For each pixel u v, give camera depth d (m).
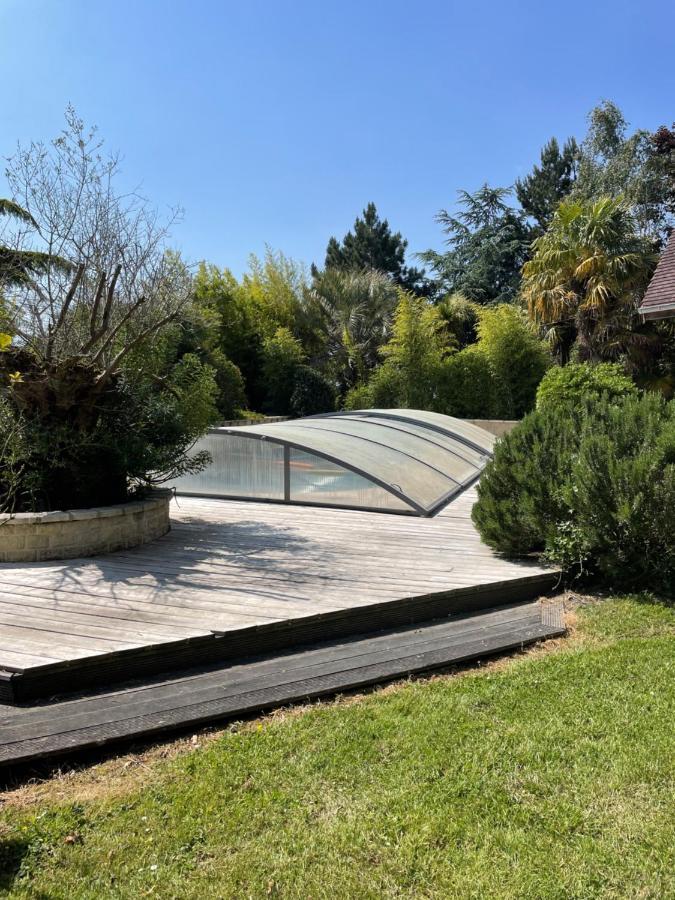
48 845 2.35
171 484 9.96
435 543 6.68
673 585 5.23
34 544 5.90
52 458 6.22
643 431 5.38
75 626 4.11
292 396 22.17
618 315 17.52
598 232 17.69
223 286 23.03
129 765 2.93
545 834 2.37
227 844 2.35
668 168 25.16
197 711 3.28
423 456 10.55
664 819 2.44
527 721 3.24
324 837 2.37
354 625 4.53
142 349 7.39
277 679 3.70
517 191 35.09
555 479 5.70
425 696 3.56
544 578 5.44
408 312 20.42
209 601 4.67
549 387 13.95
